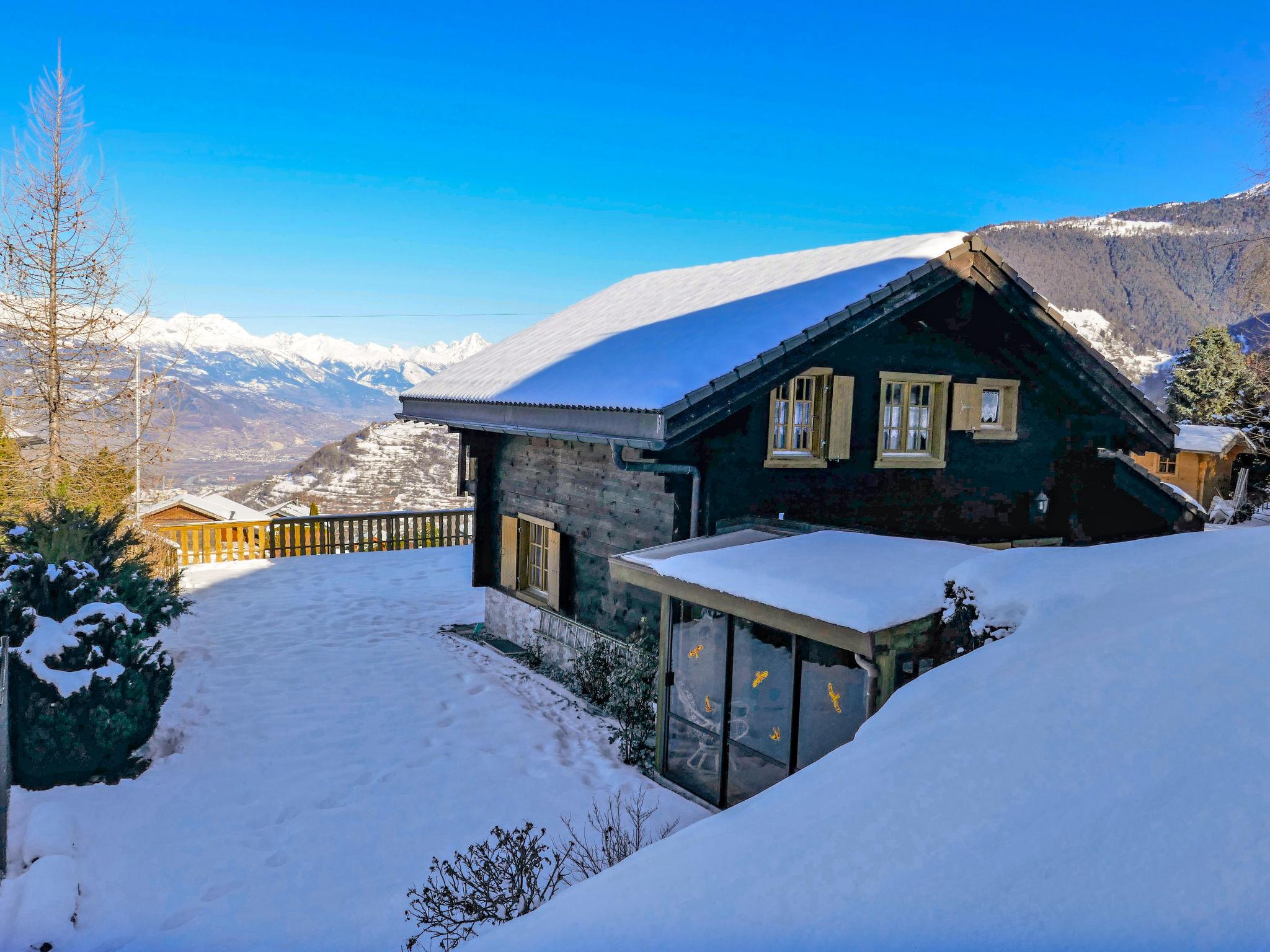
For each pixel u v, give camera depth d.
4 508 13.31
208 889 5.73
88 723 6.93
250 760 7.84
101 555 8.16
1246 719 2.44
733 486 9.12
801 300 9.63
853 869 2.46
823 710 6.94
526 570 12.57
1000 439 10.94
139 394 19.84
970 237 9.77
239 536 19.42
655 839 6.36
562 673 10.91
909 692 3.91
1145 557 4.74
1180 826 2.11
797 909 2.35
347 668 11.00
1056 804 2.41
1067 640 3.69
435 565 18.92
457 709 9.47
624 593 9.99
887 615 5.38
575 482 11.07
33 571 7.23
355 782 7.44
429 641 12.59
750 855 2.76
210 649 11.69
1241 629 3.03
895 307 9.41
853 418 9.80
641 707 8.26
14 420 18.62
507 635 12.70
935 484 10.54
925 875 2.31
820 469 9.70
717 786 7.29
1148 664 3.04
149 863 6.00
